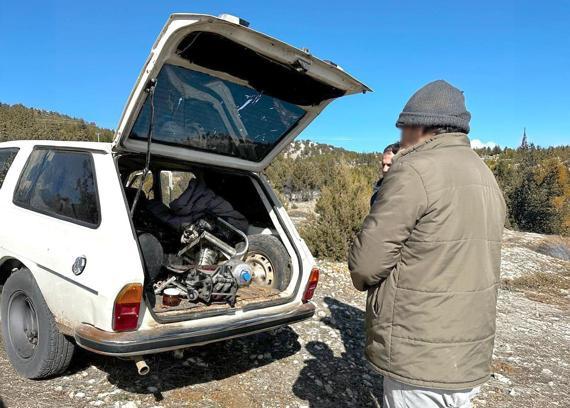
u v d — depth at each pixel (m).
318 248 9.65
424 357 2.04
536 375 4.96
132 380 3.68
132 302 2.88
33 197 3.86
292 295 3.97
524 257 12.53
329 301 6.59
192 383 3.77
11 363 3.71
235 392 3.73
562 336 6.47
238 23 2.85
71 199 3.50
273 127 4.26
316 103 3.94
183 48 3.04
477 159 2.22
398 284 2.13
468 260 2.05
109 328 2.86
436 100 2.20
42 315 3.41
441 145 2.18
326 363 4.51
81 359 3.91
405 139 2.35
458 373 2.02
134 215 4.29
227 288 3.53
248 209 4.78
